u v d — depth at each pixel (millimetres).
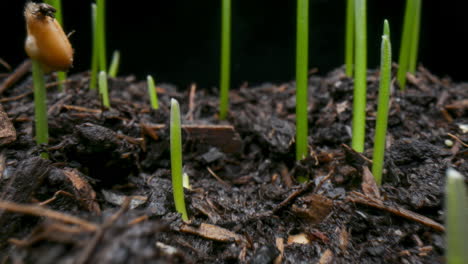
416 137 94
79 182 78
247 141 102
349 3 106
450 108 101
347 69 111
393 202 79
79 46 177
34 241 64
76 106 98
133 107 106
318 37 185
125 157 84
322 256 75
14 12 170
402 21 181
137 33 194
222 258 75
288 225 81
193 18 195
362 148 86
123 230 63
